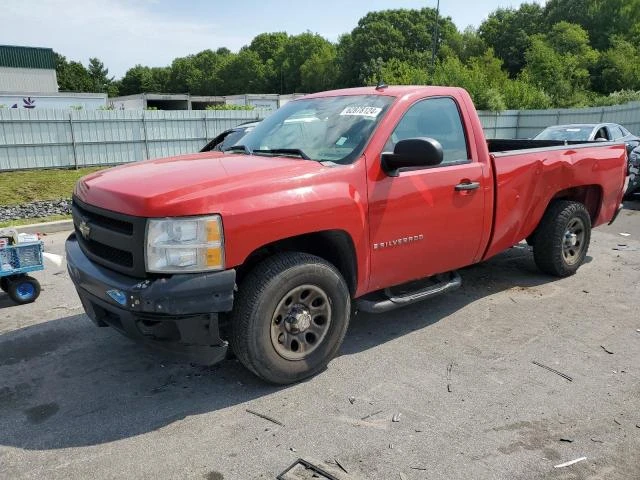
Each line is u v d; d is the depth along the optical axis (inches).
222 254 126.3
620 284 230.7
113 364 161.6
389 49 3181.6
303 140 166.6
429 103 173.3
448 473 110.7
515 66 2989.7
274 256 140.5
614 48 2425.0
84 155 864.9
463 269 251.6
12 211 471.2
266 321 136.6
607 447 118.8
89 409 136.9
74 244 156.6
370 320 192.5
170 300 122.2
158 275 125.0
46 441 123.5
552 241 225.9
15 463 115.6
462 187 174.6
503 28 3105.3
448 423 128.1
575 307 203.6
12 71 1975.9
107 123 871.1
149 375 154.5
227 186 130.4
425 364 158.4
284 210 133.4
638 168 440.8
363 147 153.3
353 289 156.7
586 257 276.7
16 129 804.6
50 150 836.6
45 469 113.5
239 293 135.9
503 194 191.6
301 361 145.6
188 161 159.6
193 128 944.3
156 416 133.3
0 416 134.1
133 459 116.6
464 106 183.8
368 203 151.2
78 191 155.1
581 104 1643.7
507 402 137.3
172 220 122.7
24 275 216.4
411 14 3358.8
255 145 175.5
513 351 166.7
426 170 166.6
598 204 247.1
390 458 115.6
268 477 110.1
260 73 4970.5
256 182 133.8
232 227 126.6
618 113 964.0
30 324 194.4
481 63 1936.5
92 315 146.4
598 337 176.9
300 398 140.3
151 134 910.4
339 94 183.8
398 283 168.1
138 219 124.3
